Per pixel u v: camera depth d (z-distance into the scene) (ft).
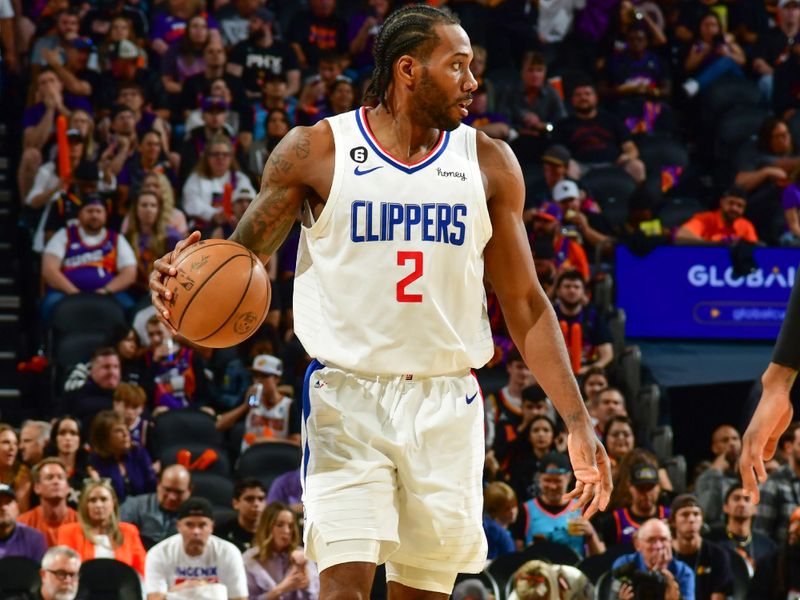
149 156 77.20
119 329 65.31
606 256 77.25
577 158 86.12
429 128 21.63
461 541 22.07
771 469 63.82
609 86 94.58
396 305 21.31
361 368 21.48
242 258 21.43
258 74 86.99
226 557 49.39
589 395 65.67
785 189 82.64
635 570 47.34
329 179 21.45
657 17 98.07
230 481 58.85
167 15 89.30
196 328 21.27
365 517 21.15
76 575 45.75
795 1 100.12
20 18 87.20
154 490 58.80
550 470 56.18
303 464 21.99
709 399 75.51
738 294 74.69
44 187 76.13
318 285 21.88
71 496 54.80
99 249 71.26
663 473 62.80
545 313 22.45
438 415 21.66
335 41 93.66
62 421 56.39
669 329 74.33
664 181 86.99
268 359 64.39
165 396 65.82
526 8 96.32
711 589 51.60
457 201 21.48
